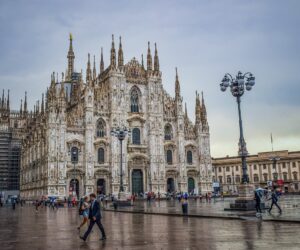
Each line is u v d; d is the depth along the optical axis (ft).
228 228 92.17
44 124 359.25
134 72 388.16
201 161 404.36
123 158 360.48
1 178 517.55
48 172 330.54
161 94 392.68
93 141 352.28
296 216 117.08
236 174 559.79
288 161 513.04
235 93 158.92
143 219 133.69
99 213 77.97
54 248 67.67
